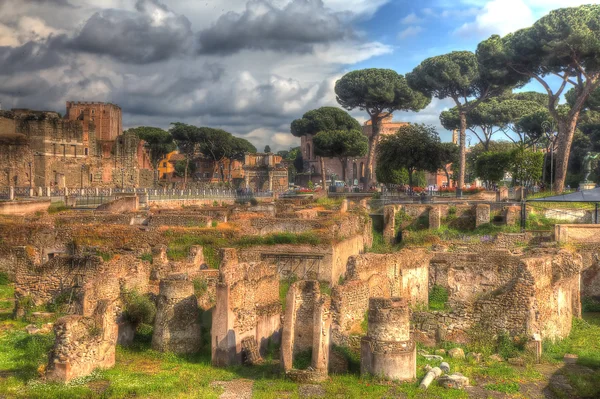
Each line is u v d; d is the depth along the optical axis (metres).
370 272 25.92
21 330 25.06
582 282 34.81
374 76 91.75
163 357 22.14
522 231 44.75
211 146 126.44
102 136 116.81
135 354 22.53
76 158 95.12
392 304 19.61
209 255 36.47
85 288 23.92
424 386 18.77
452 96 75.50
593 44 54.56
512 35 65.81
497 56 64.25
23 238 37.53
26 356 21.67
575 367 21.70
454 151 84.81
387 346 19.45
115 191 73.81
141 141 112.38
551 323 24.61
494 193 64.06
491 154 73.12
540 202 47.72
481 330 23.36
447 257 29.73
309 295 21.16
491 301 23.39
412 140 73.00
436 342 23.75
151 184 111.12
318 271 35.69
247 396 18.47
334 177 127.62
